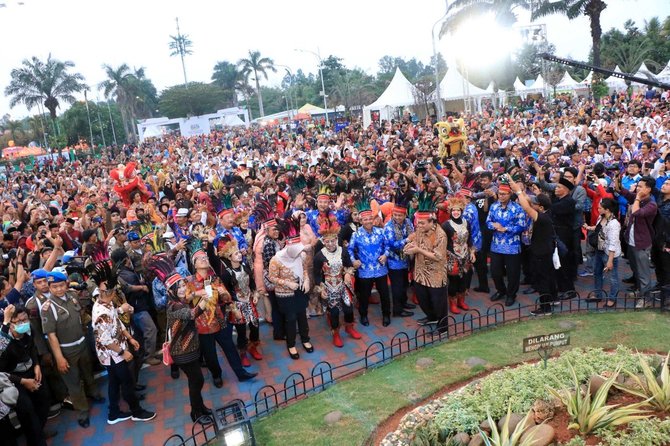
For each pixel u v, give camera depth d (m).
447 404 5.45
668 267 7.62
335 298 7.42
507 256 8.15
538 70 57.62
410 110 45.84
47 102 58.97
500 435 4.70
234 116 70.62
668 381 4.76
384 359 6.76
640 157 12.51
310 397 6.09
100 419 6.29
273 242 7.61
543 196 8.08
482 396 5.41
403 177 11.65
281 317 7.84
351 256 7.84
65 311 6.09
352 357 7.15
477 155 15.23
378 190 11.42
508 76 49.78
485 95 37.66
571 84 43.16
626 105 29.39
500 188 8.01
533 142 17.73
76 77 60.41
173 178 21.09
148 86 88.56
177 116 74.50
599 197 8.95
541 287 7.92
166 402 6.53
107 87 72.06
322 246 7.57
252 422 5.70
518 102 44.03
